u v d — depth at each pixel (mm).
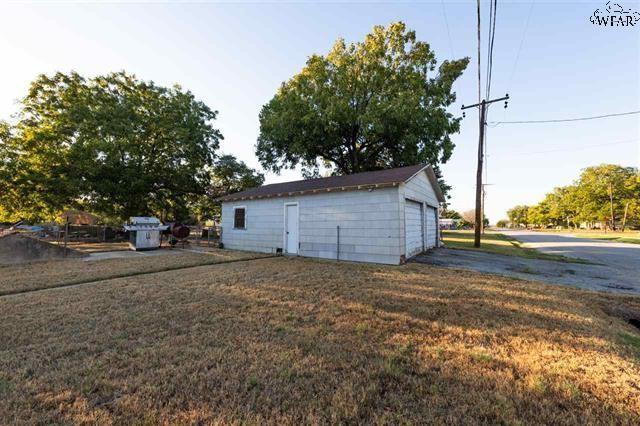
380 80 17781
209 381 2154
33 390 2055
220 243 13859
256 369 2342
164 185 19969
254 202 12320
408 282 5801
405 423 1711
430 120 16453
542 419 1755
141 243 12352
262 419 1751
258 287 5344
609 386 2131
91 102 17312
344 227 9367
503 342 2943
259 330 3215
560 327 3369
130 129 17234
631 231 41031
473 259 9680
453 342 2930
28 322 3463
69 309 3984
